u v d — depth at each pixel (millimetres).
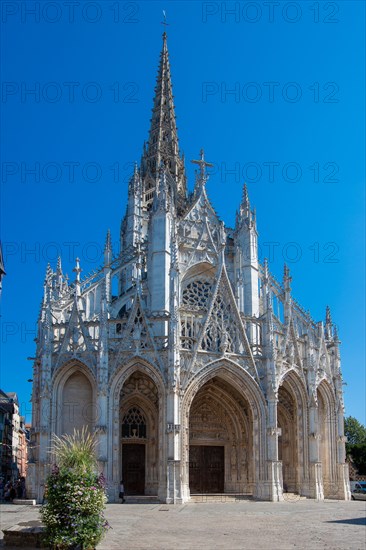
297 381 62375
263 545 24469
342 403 66812
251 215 70562
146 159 93250
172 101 98000
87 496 21828
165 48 101875
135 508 45969
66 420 56188
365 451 119875
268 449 57094
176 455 52406
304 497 59812
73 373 57094
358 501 59219
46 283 60062
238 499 55812
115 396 55344
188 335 60250
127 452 59156
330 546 24219
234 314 60062
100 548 23219
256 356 59906
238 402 62500
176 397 54062
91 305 64375
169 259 64062
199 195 70625
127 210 86000
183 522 34656
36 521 25984
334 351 68375
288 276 65625
